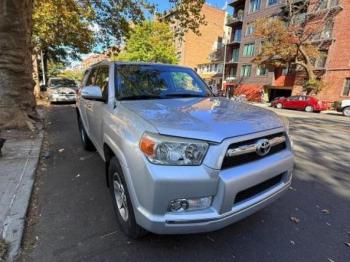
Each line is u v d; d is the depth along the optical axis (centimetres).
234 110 294
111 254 261
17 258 250
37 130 750
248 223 323
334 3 2709
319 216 346
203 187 219
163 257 259
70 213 333
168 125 231
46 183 420
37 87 2016
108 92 358
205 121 245
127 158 246
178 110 279
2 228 285
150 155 221
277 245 284
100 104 378
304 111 2447
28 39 829
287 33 2702
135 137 240
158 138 221
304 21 2888
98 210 340
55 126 883
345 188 437
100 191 393
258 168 243
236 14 4328
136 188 234
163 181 213
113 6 1546
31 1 841
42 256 257
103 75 425
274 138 269
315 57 2756
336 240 296
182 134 221
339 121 1488
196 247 275
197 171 217
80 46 2055
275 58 3044
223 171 225
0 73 716
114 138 286
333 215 349
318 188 434
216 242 284
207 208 226
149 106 295
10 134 688
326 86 2716
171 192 216
